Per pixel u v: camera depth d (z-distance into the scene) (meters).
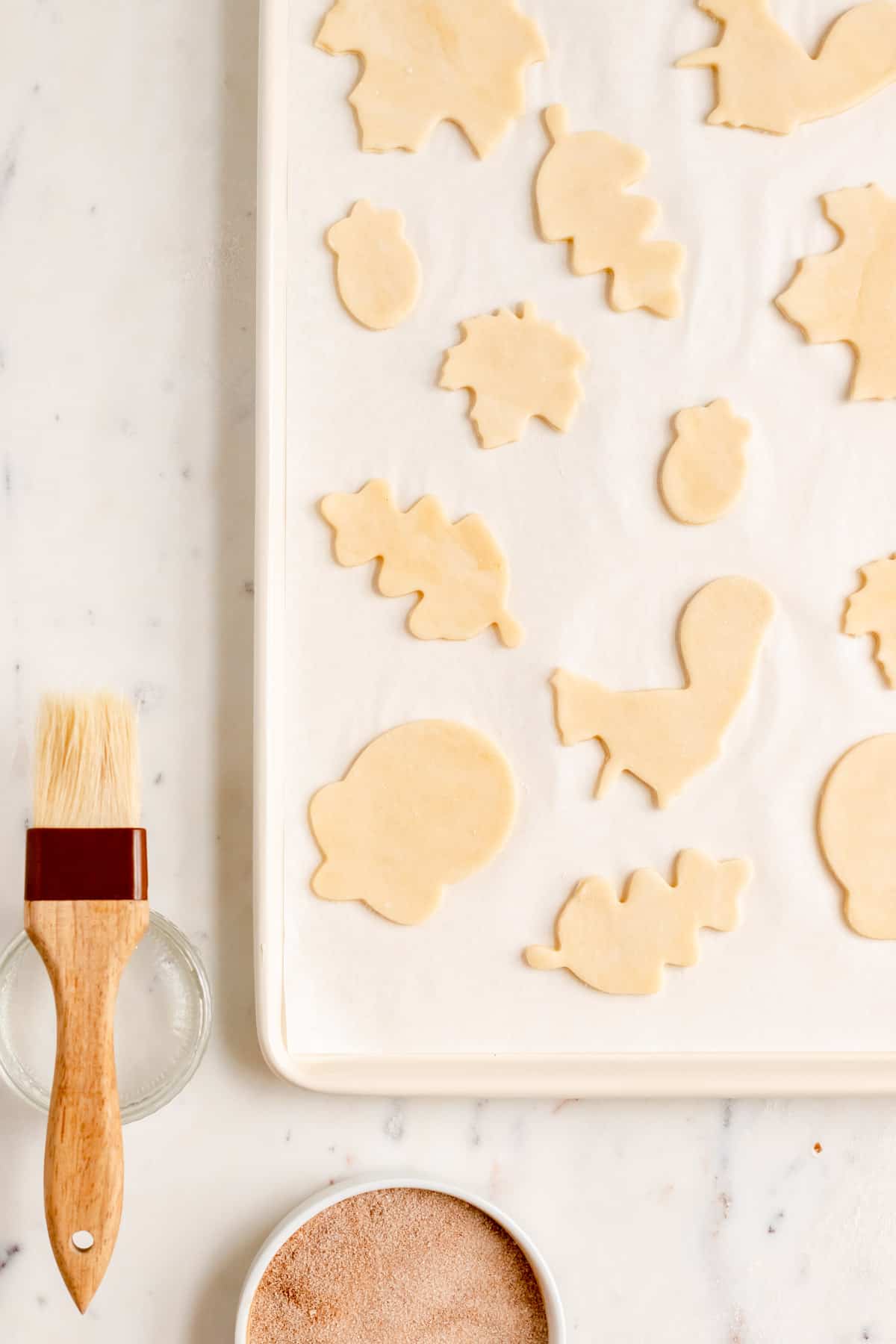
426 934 0.81
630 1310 0.81
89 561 0.83
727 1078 0.80
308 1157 0.82
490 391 0.82
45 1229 0.81
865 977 0.81
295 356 0.82
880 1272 0.82
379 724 0.82
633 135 0.82
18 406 0.83
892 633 0.82
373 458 0.82
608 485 0.82
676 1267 0.82
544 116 0.82
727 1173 0.82
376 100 0.82
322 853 0.81
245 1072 0.82
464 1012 0.81
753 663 0.82
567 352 0.82
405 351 0.82
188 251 0.83
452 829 0.81
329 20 0.82
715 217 0.82
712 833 0.82
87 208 0.83
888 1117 0.82
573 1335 0.81
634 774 0.82
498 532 0.82
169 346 0.83
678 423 0.82
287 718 0.82
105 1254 0.76
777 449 0.82
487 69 0.82
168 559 0.83
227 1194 0.82
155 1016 0.81
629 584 0.82
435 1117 0.82
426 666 0.82
